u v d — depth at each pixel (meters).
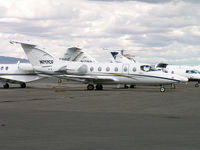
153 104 20.14
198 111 16.38
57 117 13.77
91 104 20.08
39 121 12.52
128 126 11.30
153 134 9.73
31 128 10.84
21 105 19.33
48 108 17.64
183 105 19.53
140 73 37.19
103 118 13.48
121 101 22.28
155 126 11.30
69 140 8.79
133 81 37.75
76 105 19.41
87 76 38.97
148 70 37.00
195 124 11.80
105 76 38.72
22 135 9.55
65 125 11.50
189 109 17.31
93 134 9.73
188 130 10.46
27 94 29.84
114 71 38.38
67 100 22.95
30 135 9.56
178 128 10.88
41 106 18.73
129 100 23.12
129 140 8.80
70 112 15.71
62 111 16.16
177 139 8.94
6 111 16.03
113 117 13.82
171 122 12.32
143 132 10.09
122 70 38.03
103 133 9.91
